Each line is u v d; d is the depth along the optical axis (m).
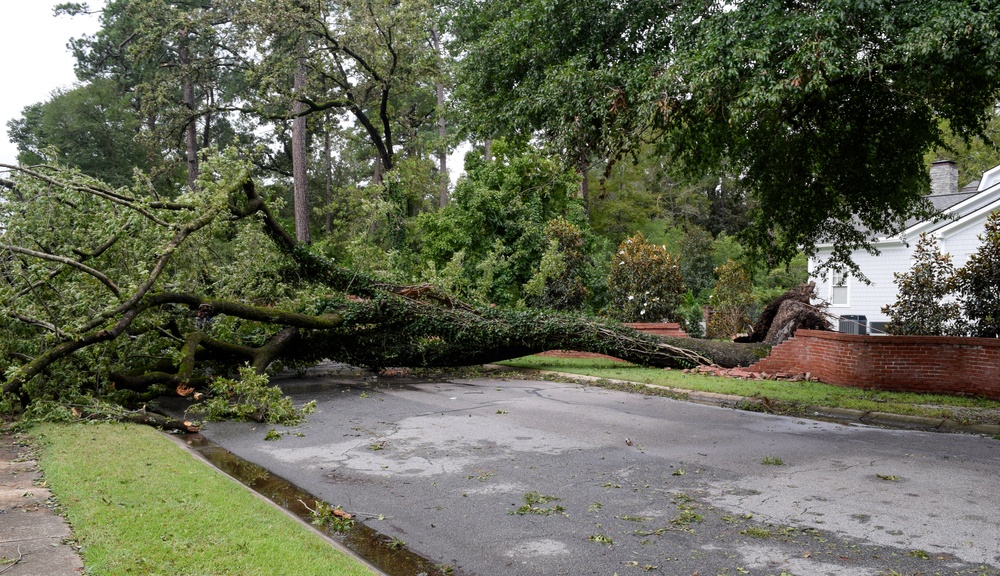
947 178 27.23
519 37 11.84
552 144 11.03
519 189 23.52
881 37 8.90
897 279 15.19
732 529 5.19
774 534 5.06
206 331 13.14
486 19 13.56
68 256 10.27
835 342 13.42
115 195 10.98
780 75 9.10
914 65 8.77
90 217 10.86
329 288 15.56
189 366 10.90
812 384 13.29
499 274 22.61
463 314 15.19
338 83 27.17
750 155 13.82
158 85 30.55
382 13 25.77
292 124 32.62
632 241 21.84
